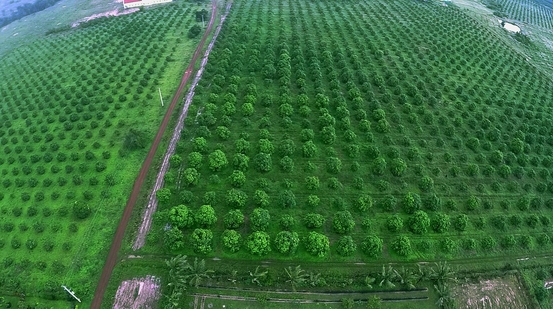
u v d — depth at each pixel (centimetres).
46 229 6341
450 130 8325
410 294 5512
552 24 18238
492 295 5656
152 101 9412
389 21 13788
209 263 5741
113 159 7662
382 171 7162
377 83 9825
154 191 6962
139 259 5828
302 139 7856
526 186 7319
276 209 6531
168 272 5653
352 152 7519
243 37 11725
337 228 6119
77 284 5538
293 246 5747
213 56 10800
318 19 13675
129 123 8681
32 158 7762
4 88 10712
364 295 5488
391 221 6216
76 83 10325
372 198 6831
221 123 8269
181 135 8119
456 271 5859
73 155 7694
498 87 10475
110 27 13538
